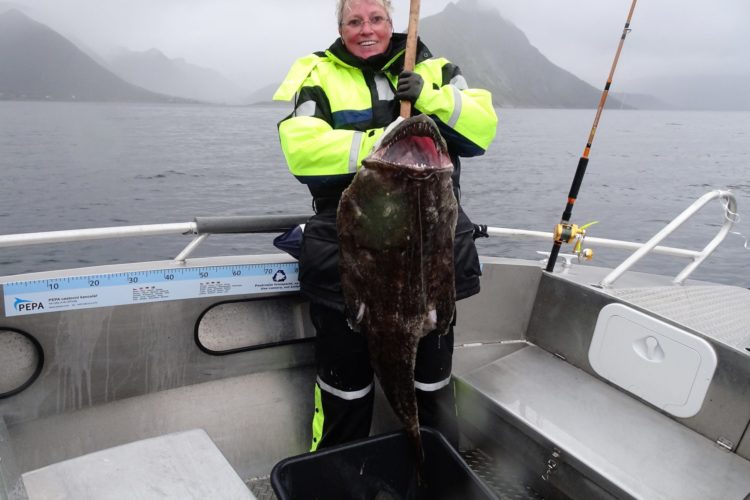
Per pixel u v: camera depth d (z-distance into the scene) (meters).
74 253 13.09
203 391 2.32
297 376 2.52
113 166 31.84
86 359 2.08
